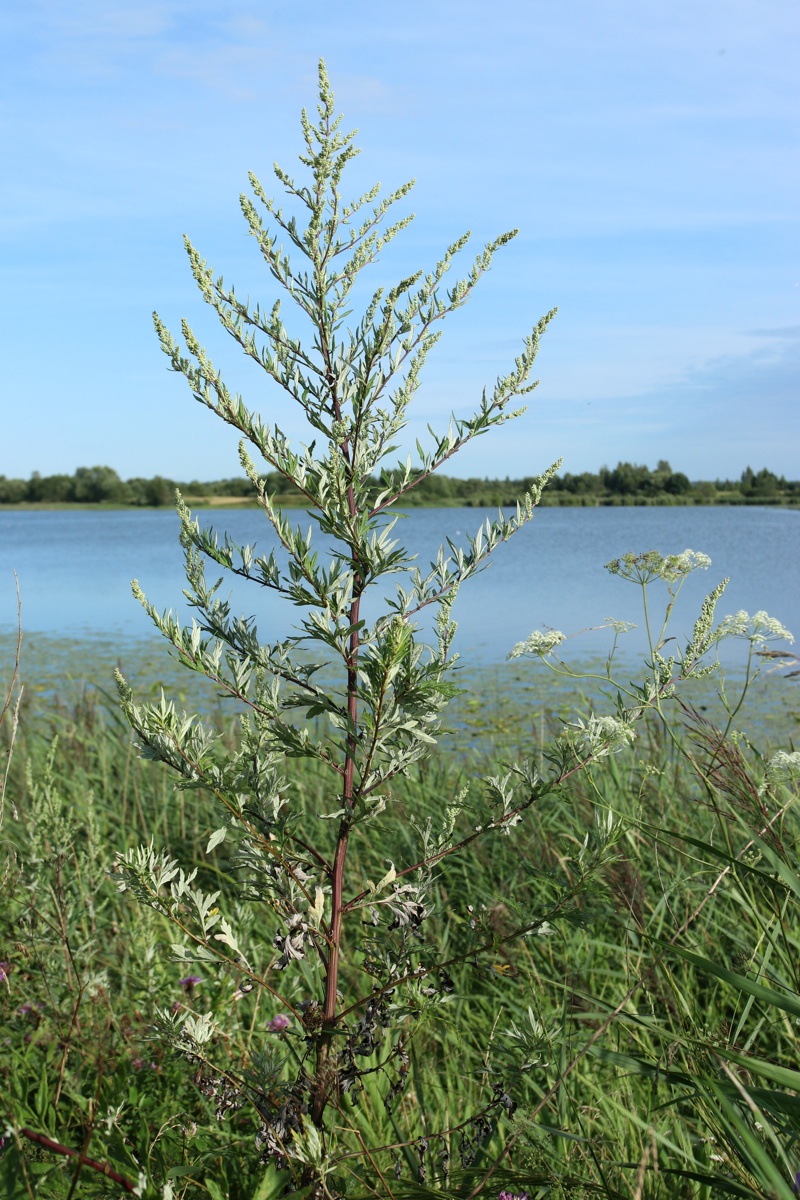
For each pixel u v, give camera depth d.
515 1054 2.25
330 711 1.82
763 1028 2.95
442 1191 1.87
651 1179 2.11
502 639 14.31
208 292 1.87
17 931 3.22
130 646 14.80
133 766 6.27
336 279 1.95
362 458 1.92
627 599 19.31
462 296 1.95
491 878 4.29
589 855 2.02
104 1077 2.57
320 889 1.89
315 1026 1.96
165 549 46.62
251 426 1.80
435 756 6.14
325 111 1.92
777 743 6.44
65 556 42.47
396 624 1.65
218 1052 2.58
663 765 4.47
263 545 25.47
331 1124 2.21
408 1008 2.00
